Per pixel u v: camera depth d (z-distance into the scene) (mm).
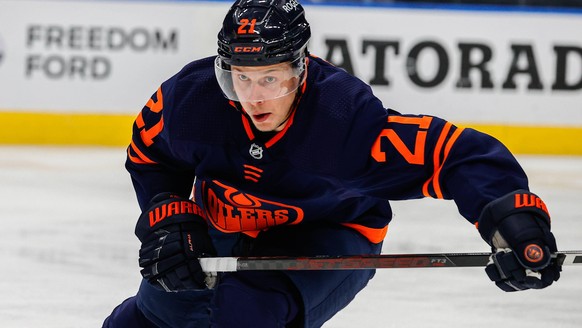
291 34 7480
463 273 15516
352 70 31234
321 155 7855
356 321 12633
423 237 18312
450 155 7633
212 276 7934
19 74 31078
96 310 13039
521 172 7535
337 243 8492
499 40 31203
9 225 18953
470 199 7461
